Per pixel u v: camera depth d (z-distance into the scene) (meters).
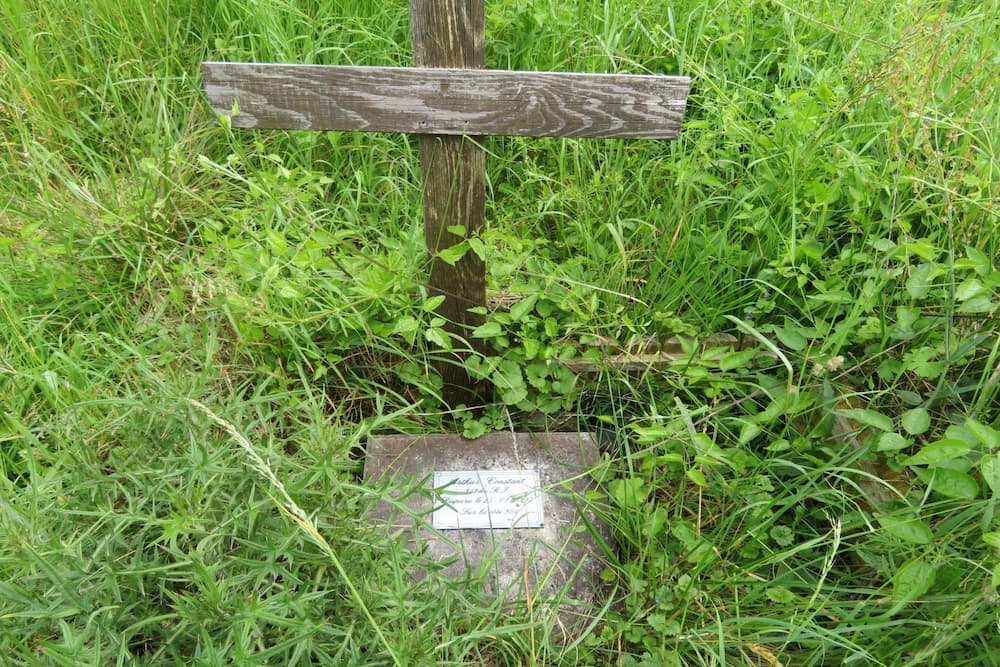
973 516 1.88
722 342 2.52
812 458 2.12
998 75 2.56
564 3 3.05
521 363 2.43
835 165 2.46
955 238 2.38
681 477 2.30
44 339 2.44
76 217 2.55
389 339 2.46
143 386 2.21
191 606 1.46
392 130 1.97
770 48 3.15
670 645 1.98
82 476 1.68
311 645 1.53
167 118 2.76
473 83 1.89
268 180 2.27
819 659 1.96
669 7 3.00
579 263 2.58
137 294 2.58
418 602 1.68
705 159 2.70
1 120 2.88
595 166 2.91
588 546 2.17
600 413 2.53
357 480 2.25
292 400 2.08
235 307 2.27
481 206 2.12
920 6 3.10
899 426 2.23
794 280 2.52
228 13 3.07
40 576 1.53
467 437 2.36
